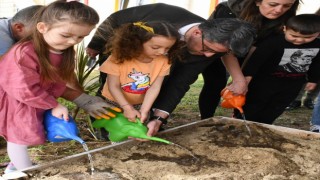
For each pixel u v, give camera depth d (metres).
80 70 2.88
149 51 1.95
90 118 2.82
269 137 2.28
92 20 1.66
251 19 2.45
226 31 1.87
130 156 1.95
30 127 1.74
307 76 2.87
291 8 2.48
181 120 3.61
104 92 2.31
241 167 1.87
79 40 1.69
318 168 1.90
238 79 2.45
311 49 2.62
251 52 2.66
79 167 1.79
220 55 2.28
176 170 1.80
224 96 2.46
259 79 2.80
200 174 1.77
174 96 2.21
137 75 2.12
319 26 2.43
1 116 1.79
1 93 1.76
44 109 1.79
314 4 4.93
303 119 3.91
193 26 2.07
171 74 2.28
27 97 1.66
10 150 1.81
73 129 1.79
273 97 2.87
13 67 1.65
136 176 1.73
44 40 1.69
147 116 2.11
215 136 2.29
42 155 2.47
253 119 2.91
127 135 1.96
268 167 1.87
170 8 2.27
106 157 1.91
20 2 5.56
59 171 1.74
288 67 2.69
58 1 1.68
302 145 2.21
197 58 2.20
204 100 3.05
